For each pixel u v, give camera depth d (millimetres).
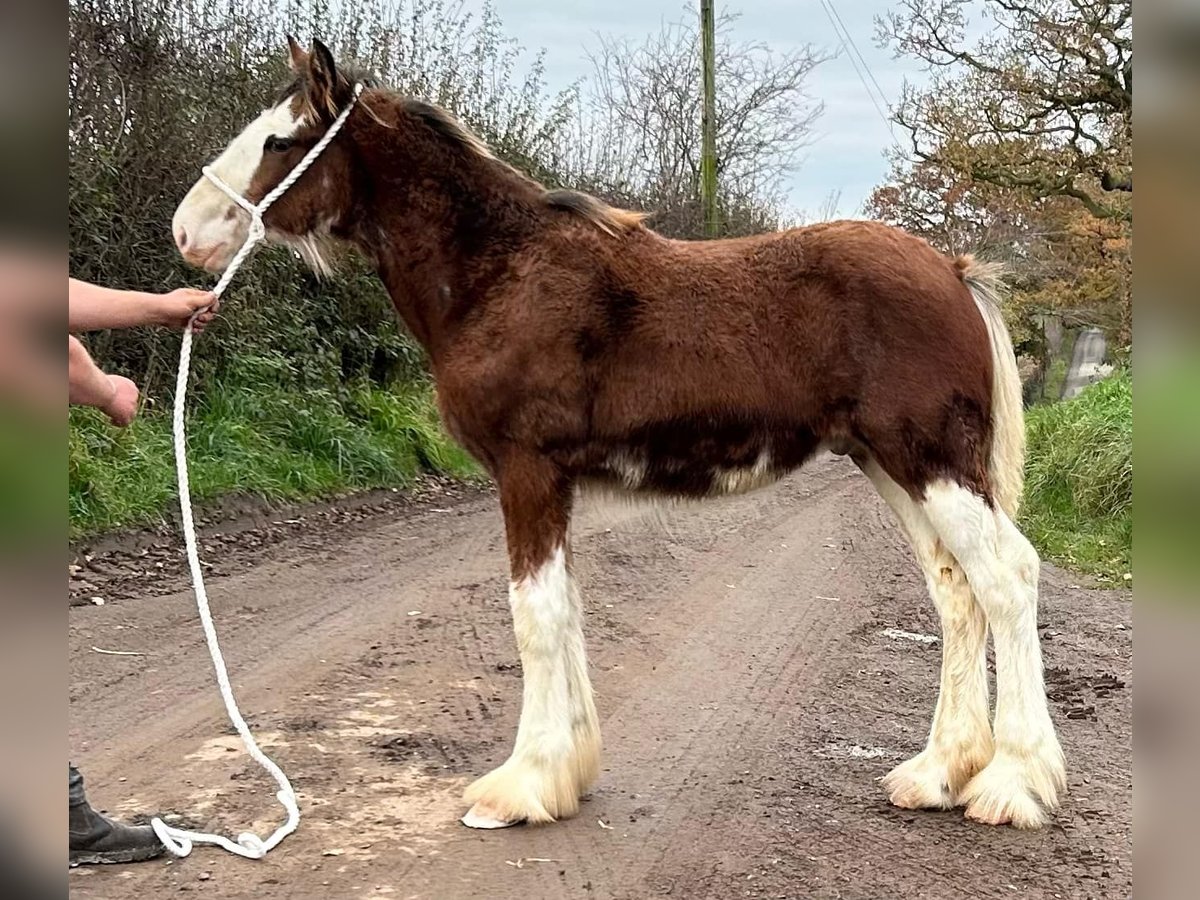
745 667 5512
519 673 5289
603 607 6684
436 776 4004
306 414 10391
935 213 27188
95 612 5984
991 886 3180
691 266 3646
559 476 3609
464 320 3674
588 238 3652
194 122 9367
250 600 6445
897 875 3250
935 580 3771
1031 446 11469
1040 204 24000
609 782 4008
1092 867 3303
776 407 3568
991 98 20328
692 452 3623
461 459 12016
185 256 3748
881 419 3508
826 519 10414
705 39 20297
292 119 3742
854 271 3551
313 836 3486
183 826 3529
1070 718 4781
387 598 6672
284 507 8984
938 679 5375
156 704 4664
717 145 25422
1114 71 18531
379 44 12359
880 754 4328
